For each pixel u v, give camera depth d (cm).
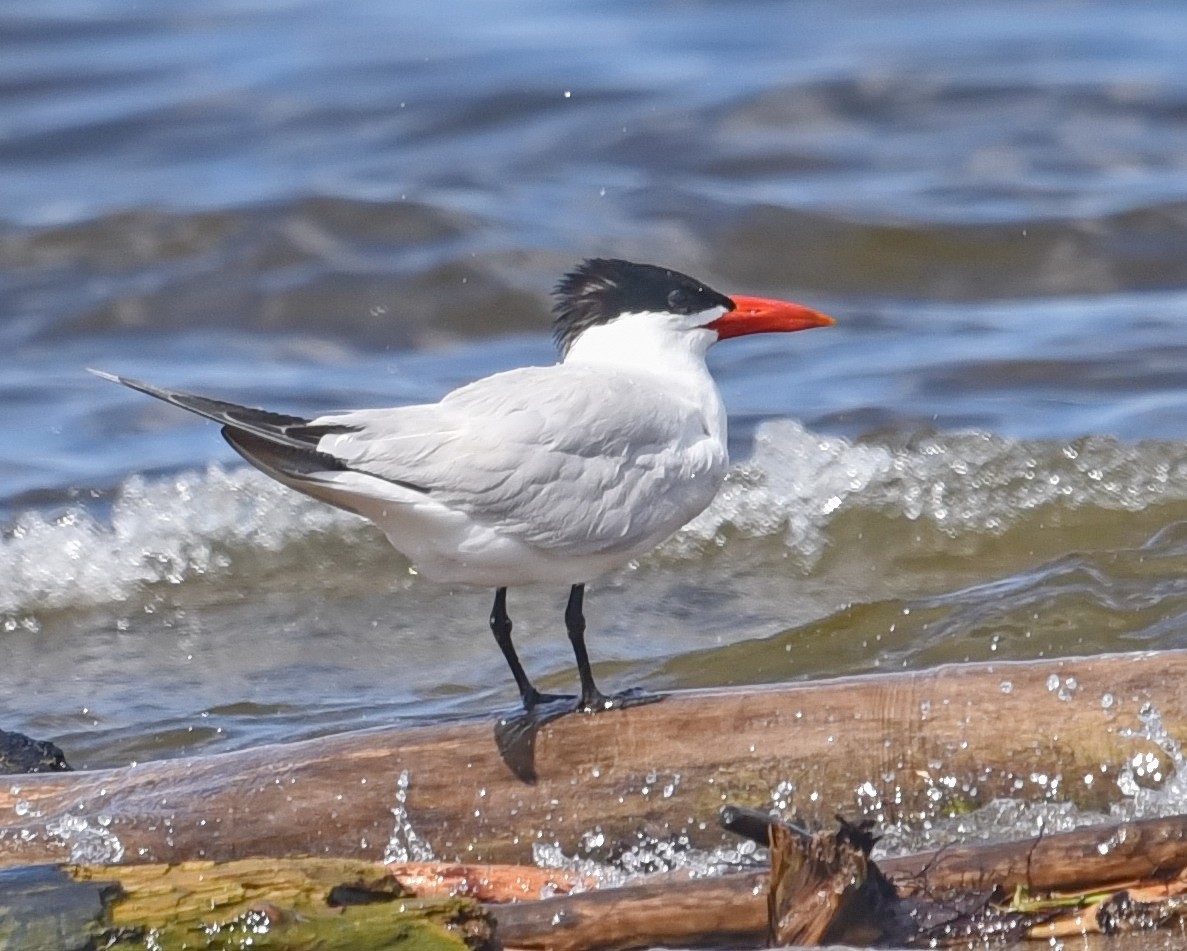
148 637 1315
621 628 1245
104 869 732
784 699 849
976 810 839
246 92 2892
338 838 827
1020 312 2034
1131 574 1244
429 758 838
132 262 2214
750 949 745
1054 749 835
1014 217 2223
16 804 838
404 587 1379
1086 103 2720
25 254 2239
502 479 827
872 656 1157
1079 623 1164
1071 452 1477
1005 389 1722
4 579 1412
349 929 709
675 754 840
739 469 1484
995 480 1445
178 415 1800
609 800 836
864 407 1666
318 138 2717
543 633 1254
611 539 863
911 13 3378
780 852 745
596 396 862
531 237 2212
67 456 1677
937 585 1286
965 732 838
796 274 2188
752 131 2670
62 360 2012
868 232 2214
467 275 2133
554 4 3481
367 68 2995
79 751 1086
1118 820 830
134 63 3061
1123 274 2148
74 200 2427
